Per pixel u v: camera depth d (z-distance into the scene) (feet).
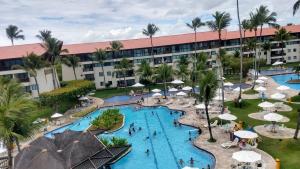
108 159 95.30
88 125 170.81
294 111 142.00
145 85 264.11
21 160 88.48
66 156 92.68
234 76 290.76
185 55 307.78
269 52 340.59
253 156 84.07
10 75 219.82
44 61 214.28
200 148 111.55
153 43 304.71
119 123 163.73
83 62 294.05
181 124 150.00
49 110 188.14
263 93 183.73
